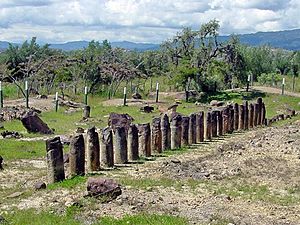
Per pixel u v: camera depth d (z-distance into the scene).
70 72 58.91
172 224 11.30
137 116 37.62
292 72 78.12
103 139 18.69
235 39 60.00
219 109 28.73
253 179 16.33
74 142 16.56
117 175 16.89
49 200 13.74
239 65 60.06
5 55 76.38
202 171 17.64
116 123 28.70
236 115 30.61
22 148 23.56
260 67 71.31
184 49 61.41
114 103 48.50
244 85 59.38
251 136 27.69
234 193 14.45
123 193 14.00
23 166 19.78
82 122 34.66
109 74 59.28
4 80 62.12
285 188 15.13
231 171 17.44
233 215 12.32
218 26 59.38
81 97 55.56
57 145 15.88
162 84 65.88
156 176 16.72
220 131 27.98
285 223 11.80
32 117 28.91
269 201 13.70
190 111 40.00
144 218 11.76
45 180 16.55
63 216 12.21
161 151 22.23
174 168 18.14
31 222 11.84
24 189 15.43
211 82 54.78
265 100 49.03
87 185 13.59
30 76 58.56
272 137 25.48
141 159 20.47
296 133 26.94
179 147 23.50
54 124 33.72
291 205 13.35
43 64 60.22
